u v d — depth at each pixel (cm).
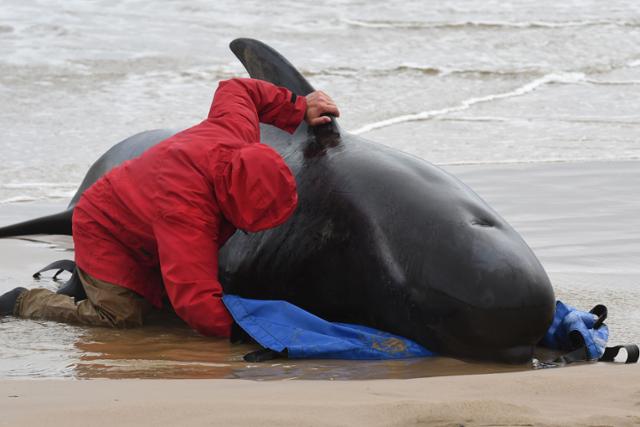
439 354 1540
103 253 1750
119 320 1744
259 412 1066
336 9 5806
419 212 1571
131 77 4316
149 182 1678
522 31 5512
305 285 1678
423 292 1516
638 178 3062
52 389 1245
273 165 1580
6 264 2256
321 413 1062
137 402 1119
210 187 1622
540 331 1502
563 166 3222
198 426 1016
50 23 5059
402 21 5644
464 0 6206
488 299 1465
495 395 1187
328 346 1505
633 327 1708
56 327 1748
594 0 6300
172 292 1605
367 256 1589
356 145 1767
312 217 1684
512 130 3784
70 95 4012
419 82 4534
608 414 1067
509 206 2730
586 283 2027
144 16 5350
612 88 4597
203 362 1503
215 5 5666
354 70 4659
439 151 3441
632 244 2361
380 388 1224
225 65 4584
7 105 3828
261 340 1530
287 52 4928
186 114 3819
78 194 2273
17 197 2831
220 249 1833
